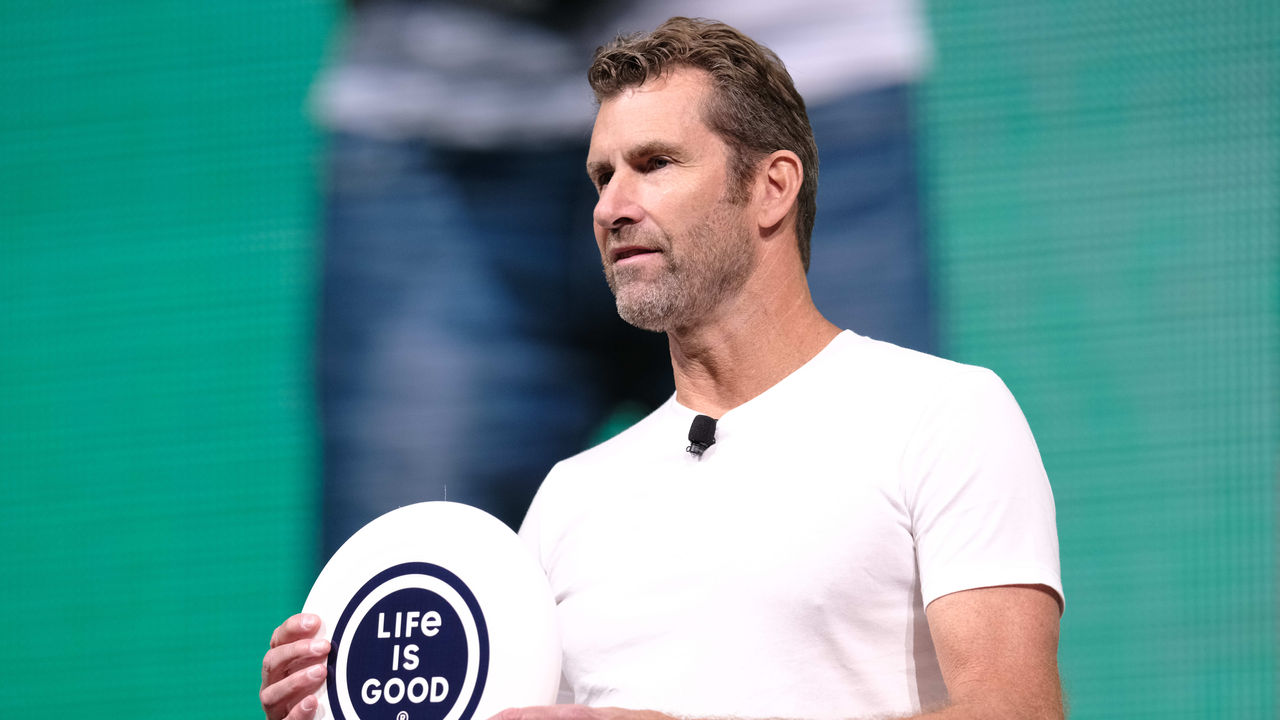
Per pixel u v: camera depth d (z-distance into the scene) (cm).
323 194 1538
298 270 1542
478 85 1495
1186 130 1298
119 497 1554
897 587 608
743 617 611
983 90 1348
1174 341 1272
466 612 580
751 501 637
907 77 1362
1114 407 1276
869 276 1341
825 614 605
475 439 1435
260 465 1514
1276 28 1291
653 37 717
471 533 598
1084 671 1231
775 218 699
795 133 723
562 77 1477
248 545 1505
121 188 1614
